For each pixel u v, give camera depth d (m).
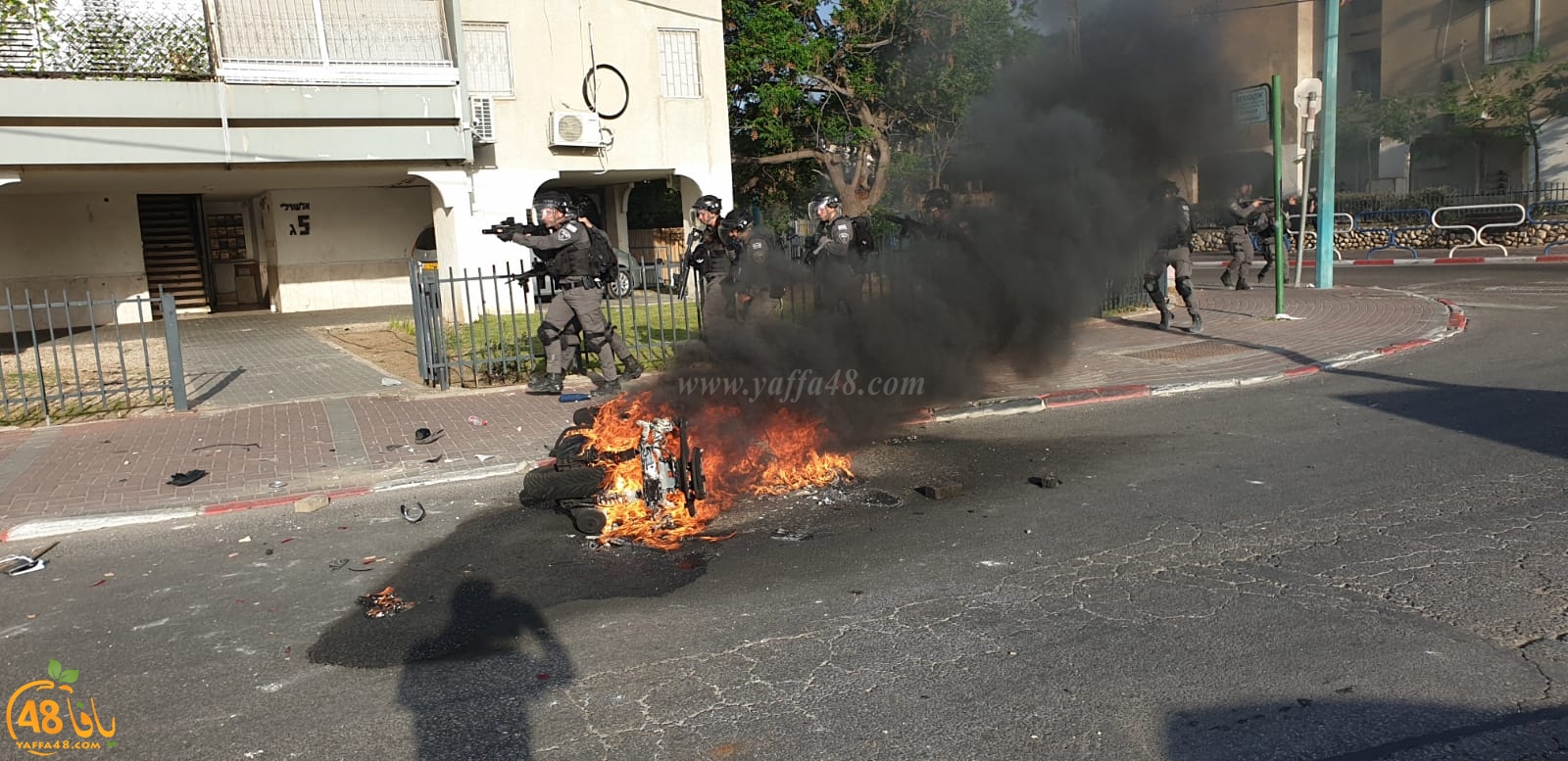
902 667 3.72
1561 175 22.94
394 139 14.27
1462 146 24.95
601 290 9.15
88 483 6.83
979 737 3.21
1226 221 16.88
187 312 18.77
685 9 17.33
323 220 18.64
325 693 3.73
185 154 12.95
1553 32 22.58
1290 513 5.35
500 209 15.95
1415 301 14.06
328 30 13.72
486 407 8.95
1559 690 3.35
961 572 4.69
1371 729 3.17
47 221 16.52
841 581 4.65
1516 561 4.49
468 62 15.52
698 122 17.69
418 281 9.82
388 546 5.52
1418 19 25.23
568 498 5.75
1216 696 3.41
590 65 16.47
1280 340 11.24
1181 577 4.50
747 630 4.14
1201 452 6.84
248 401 9.58
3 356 13.04
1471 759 2.98
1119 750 3.10
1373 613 4.02
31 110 11.98
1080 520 5.41
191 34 12.86
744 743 3.23
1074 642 3.87
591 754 3.20
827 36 21.23
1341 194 24.83
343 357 12.30
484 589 4.78
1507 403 7.76
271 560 5.35
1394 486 5.75
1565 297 14.00
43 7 12.14
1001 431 7.75
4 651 4.25
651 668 3.82
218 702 3.69
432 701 3.62
